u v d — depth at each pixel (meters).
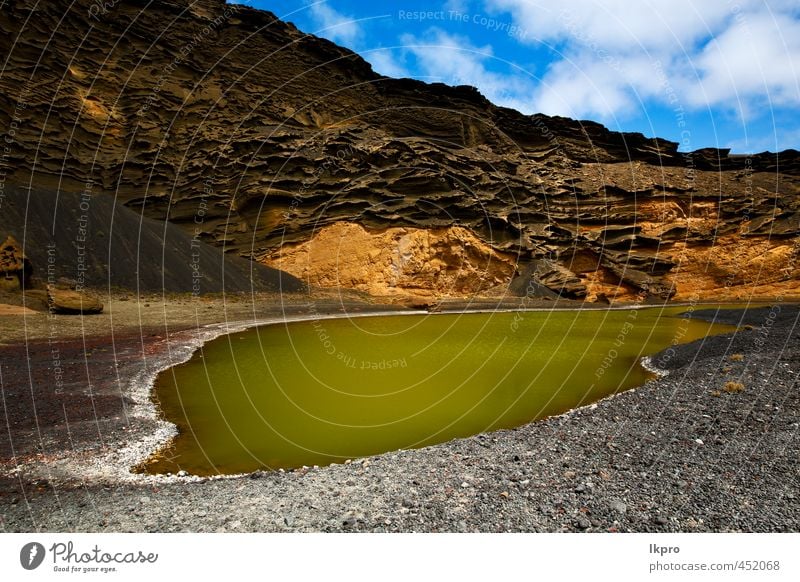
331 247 59.78
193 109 63.16
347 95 74.50
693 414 11.17
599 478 7.79
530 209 74.00
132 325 28.42
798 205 75.31
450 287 62.59
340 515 6.57
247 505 7.09
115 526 6.46
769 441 9.01
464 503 6.93
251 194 58.75
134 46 61.53
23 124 51.09
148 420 12.16
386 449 10.73
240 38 67.44
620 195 78.75
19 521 6.73
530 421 12.80
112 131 59.06
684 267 73.25
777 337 20.81
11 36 51.62
